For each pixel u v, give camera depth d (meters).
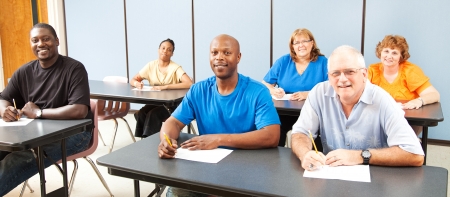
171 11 4.82
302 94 2.74
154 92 3.16
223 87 1.79
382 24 3.79
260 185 1.22
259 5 4.31
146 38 5.03
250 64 4.50
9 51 5.06
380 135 1.53
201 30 4.69
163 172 1.35
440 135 3.79
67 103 2.34
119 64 5.26
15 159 1.92
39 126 1.97
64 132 1.93
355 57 1.42
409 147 1.34
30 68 2.42
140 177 1.40
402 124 1.42
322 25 4.04
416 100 2.39
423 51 3.68
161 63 3.62
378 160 1.35
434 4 3.56
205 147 1.60
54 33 2.35
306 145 1.53
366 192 1.14
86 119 2.18
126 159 1.50
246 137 1.62
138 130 3.34
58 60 2.38
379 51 2.65
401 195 1.12
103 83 3.73
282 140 2.84
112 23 5.17
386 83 2.69
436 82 3.69
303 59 2.99
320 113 1.65
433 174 1.28
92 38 5.33
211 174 1.33
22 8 5.06
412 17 3.66
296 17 4.15
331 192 1.15
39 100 2.38
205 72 4.79
